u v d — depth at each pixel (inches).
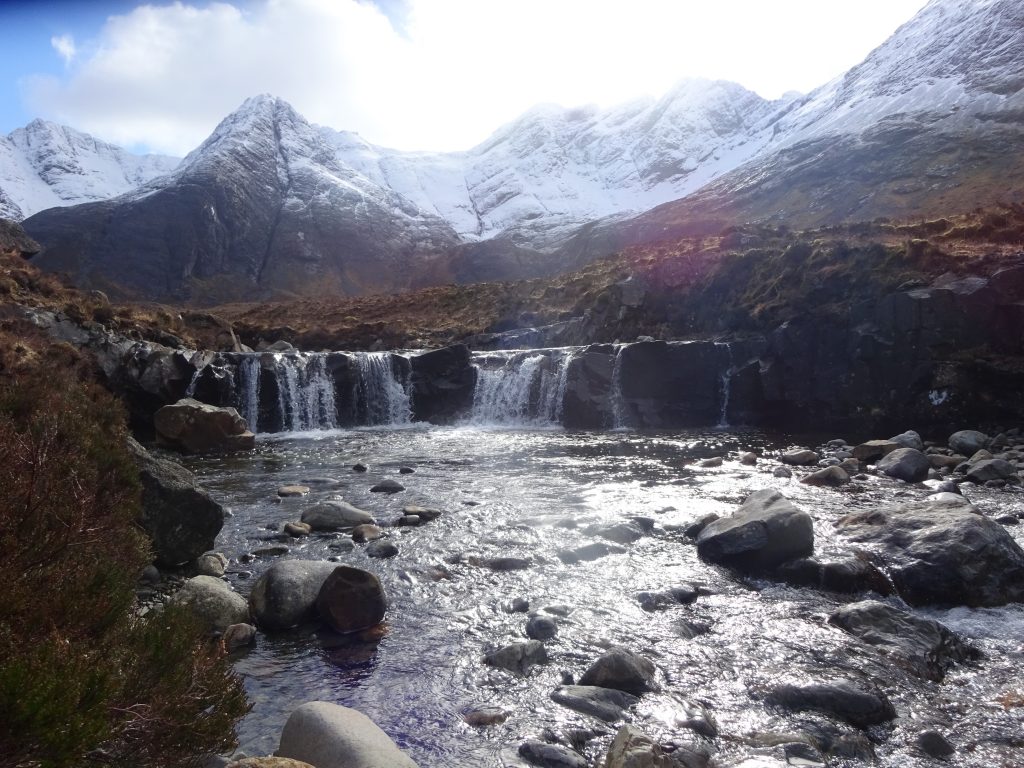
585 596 341.1
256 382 1196.5
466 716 228.7
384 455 863.1
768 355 1117.7
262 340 1740.9
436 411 1321.4
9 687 117.3
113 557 233.5
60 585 165.3
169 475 395.5
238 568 384.8
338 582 305.1
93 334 1136.2
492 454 860.6
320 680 256.1
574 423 1200.8
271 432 1185.4
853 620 296.5
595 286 1713.8
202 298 6727.4
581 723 221.8
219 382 1156.5
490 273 7470.5
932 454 735.7
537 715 227.8
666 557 403.2
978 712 229.5
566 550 408.8
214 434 903.7
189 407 901.8
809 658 268.7
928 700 238.1
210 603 299.9
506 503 553.0
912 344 955.3
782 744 205.8
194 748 162.6
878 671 257.3
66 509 194.5
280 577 318.3
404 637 294.4
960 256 1057.5
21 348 959.6
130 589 204.5
